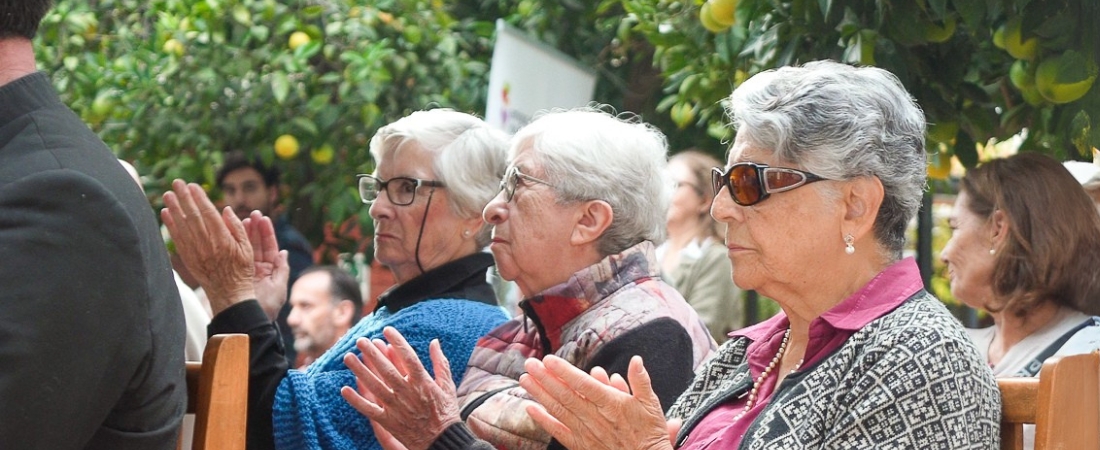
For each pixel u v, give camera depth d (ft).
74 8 31.71
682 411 14.19
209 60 30.27
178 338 12.35
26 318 10.86
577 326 15.57
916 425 11.45
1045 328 17.76
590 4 33.19
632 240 16.14
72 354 11.03
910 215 12.85
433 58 31.86
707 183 28.43
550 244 16.01
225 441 12.67
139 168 31.01
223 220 16.57
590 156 15.92
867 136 12.44
